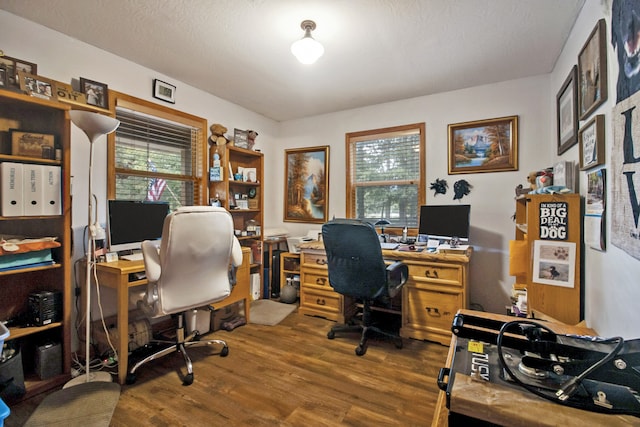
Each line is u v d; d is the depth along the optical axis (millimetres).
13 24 1895
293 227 4117
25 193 1732
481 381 611
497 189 2891
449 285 2449
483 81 2873
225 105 3404
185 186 3045
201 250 1878
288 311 3191
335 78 2832
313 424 1543
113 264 2023
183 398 1742
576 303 1839
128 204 2273
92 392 1750
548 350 664
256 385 1875
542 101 2711
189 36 2150
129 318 2398
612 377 584
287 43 2234
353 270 2355
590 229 1691
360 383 1906
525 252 2205
